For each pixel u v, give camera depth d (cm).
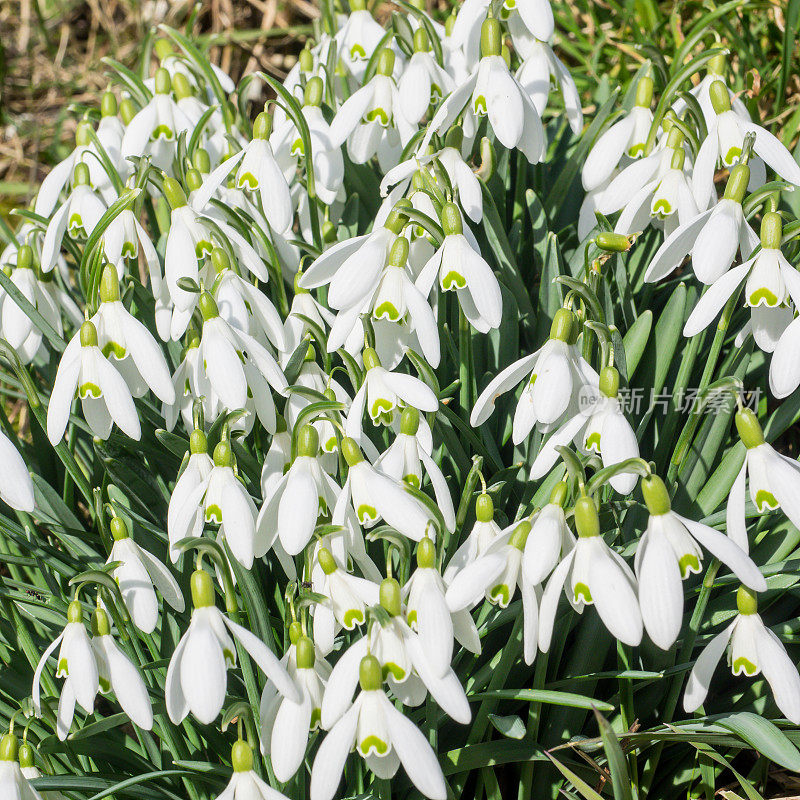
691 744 52
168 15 116
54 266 56
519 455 55
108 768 52
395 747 45
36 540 53
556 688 52
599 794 51
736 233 49
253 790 46
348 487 48
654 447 55
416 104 55
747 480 53
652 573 46
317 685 47
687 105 54
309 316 53
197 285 51
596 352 54
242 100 63
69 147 110
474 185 53
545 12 54
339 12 64
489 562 46
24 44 119
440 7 101
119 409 49
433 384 51
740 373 54
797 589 52
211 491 48
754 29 83
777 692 47
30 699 49
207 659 45
